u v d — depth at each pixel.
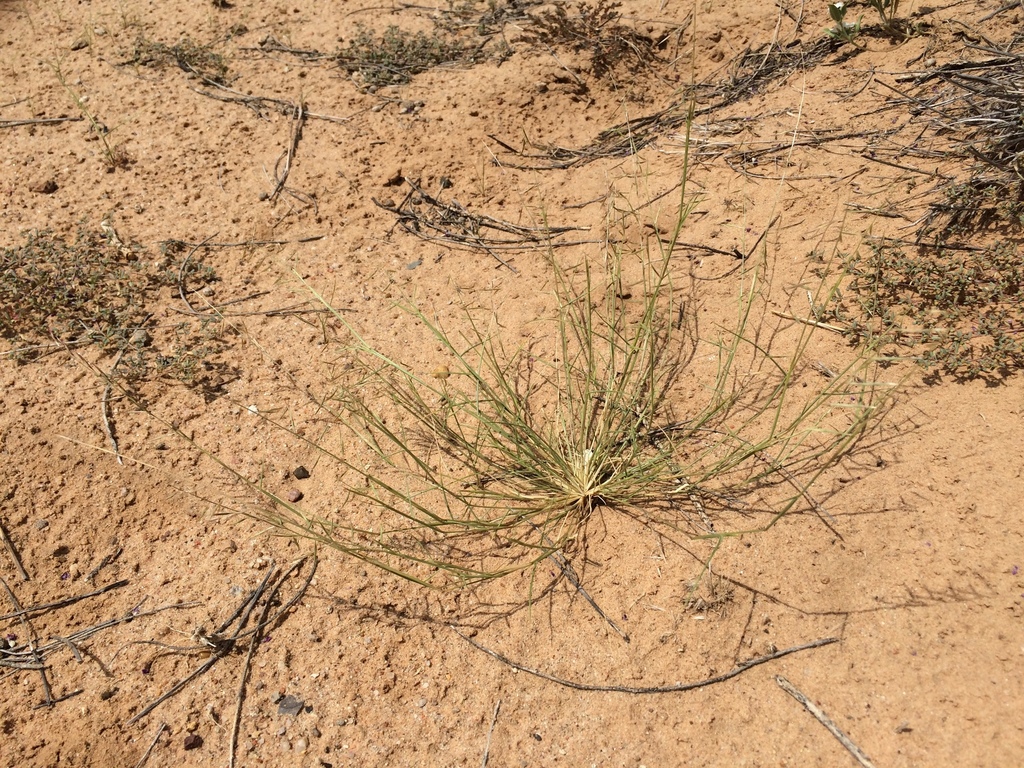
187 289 1.00
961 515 0.68
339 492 0.79
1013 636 0.61
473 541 0.75
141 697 0.67
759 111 1.13
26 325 0.94
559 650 0.67
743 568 0.69
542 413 0.83
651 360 0.80
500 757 0.62
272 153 1.20
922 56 1.10
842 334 0.83
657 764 0.60
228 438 0.84
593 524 0.75
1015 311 0.79
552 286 0.98
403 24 1.46
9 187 1.13
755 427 0.78
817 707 0.61
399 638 0.69
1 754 0.64
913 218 0.90
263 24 1.50
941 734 0.58
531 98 1.25
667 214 1.02
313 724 0.65
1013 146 0.88
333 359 0.92
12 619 0.72
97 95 1.32
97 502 0.79
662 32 1.31
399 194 1.14
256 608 0.72
